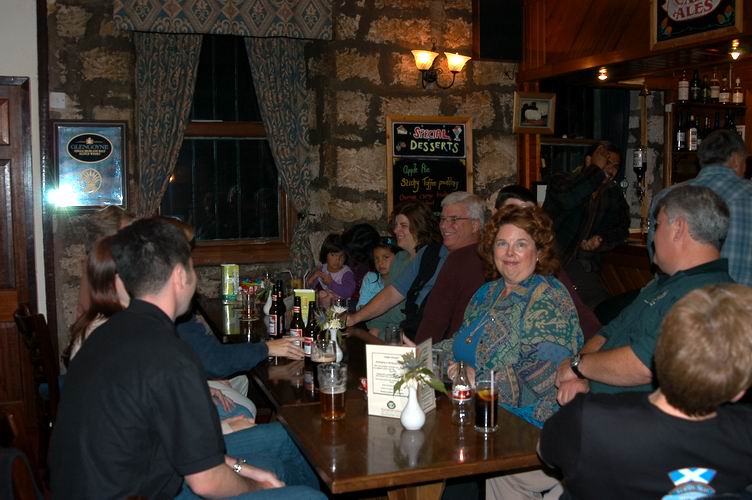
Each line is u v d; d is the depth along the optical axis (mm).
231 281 4270
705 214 1940
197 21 4727
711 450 1241
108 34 4789
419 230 3627
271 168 5418
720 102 6523
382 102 5270
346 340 3145
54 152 4684
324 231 5316
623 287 5016
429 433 1957
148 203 4816
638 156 6000
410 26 5312
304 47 5281
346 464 1741
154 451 1635
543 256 2387
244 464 1976
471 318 2498
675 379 1202
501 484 2273
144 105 4781
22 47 4551
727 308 1191
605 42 4805
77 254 4758
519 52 5562
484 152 5617
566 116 6477
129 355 1612
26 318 2836
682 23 4184
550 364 2227
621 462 1274
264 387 2447
